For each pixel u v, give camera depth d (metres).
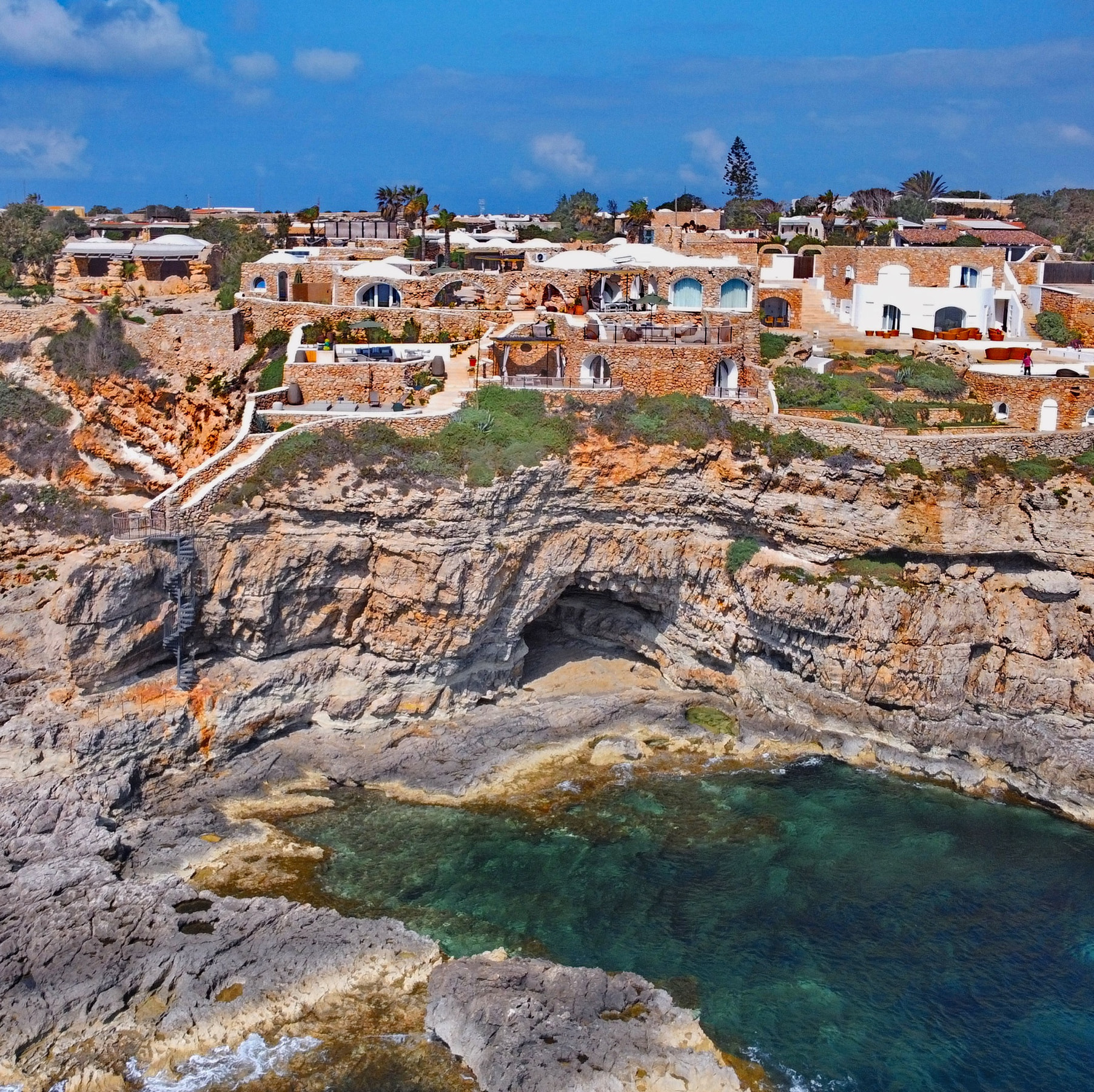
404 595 55.97
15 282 101.62
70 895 42.75
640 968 42.72
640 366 64.12
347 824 50.81
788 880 48.06
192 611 54.00
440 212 102.00
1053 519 56.16
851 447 57.88
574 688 62.44
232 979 40.31
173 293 87.75
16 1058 37.09
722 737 58.72
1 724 51.25
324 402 63.50
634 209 114.31
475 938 43.81
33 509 61.94
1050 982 42.69
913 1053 39.09
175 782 52.56
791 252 103.06
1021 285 87.00
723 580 60.88
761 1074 38.06
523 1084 35.91
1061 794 53.84
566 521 59.97
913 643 56.78
